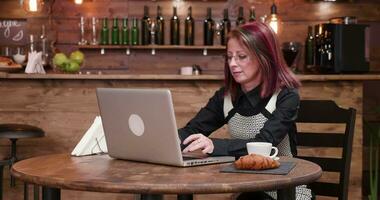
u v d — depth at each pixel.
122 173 1.71
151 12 5.39
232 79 2.36
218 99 2.45
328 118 2.49
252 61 2.24
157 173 1.71
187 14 5.38
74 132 3.80
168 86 3.80
